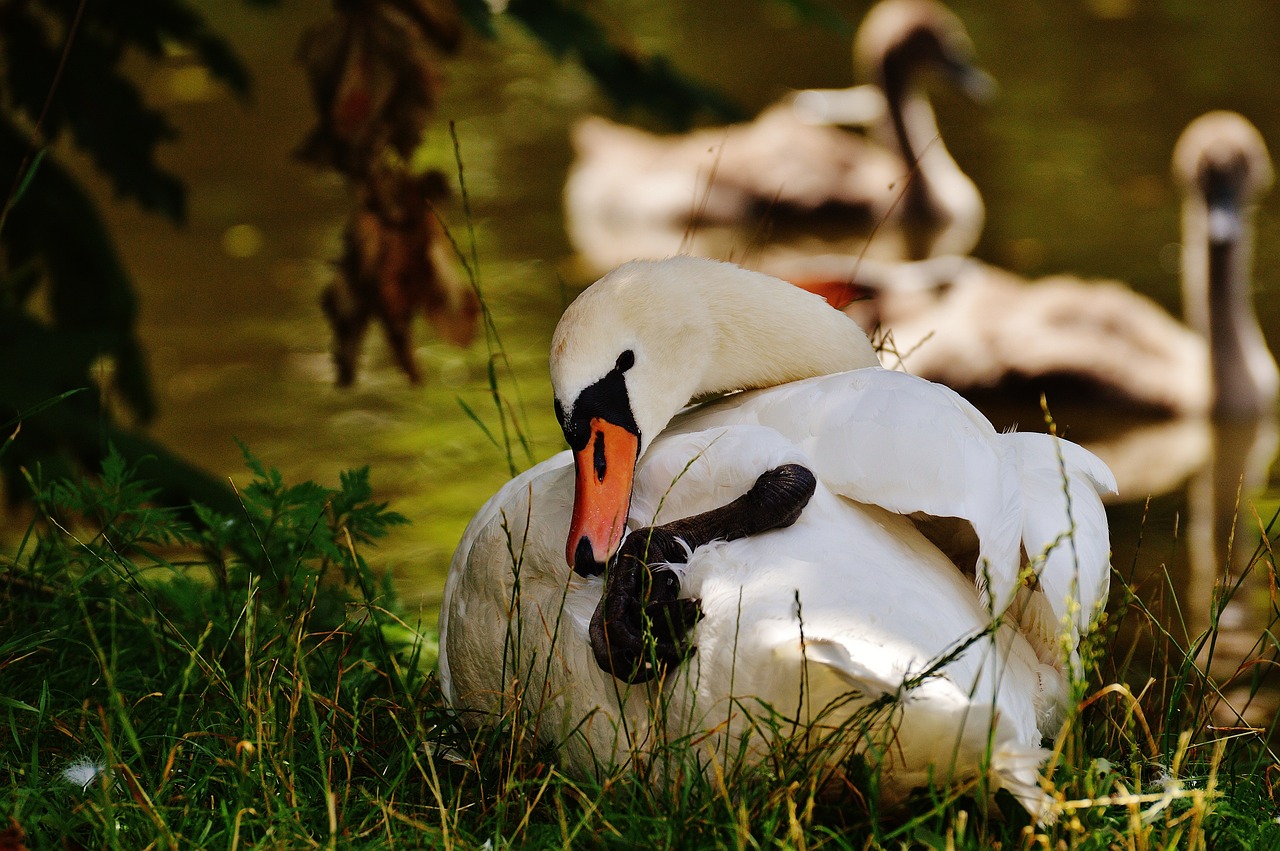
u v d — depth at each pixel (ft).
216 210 70.13
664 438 20.45
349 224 32.32
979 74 92.02
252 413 47.03
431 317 32.45
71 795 18.92
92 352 31.42
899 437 18.11
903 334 54.24
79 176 72.13
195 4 102.42
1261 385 50.47
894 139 91.61
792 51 106.63
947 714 16.12
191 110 88.22
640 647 17.44
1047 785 16.89
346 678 23.97
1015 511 18.16
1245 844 18.10
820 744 17.10
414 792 19.98
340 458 43.16
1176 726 22.67
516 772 19.24
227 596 24.43
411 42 31.35
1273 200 70.03
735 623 17.10
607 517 19.65
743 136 86.69
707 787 17.69
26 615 24.58
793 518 17.76
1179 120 83.15
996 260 65.41
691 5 117.70
